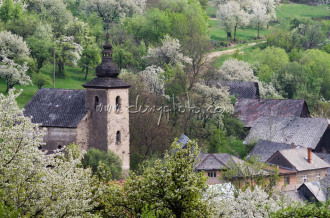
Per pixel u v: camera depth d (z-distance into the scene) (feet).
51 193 237.25
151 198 266.98
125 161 561.84
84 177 260.83
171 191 263.49
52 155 250.78
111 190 274.77
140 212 267.39
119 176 527.40
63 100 568.00
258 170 437.58
